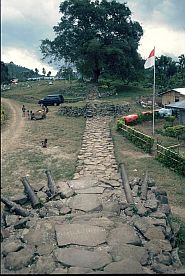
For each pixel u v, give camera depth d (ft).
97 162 54.70
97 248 22.84
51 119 100.48
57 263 21.04
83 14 163.53
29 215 28.53
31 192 32.55
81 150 62.80
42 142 66.18
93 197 32.83
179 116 92.94
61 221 26.76
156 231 25.30
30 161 55.52
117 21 168.76
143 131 85.46
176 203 41.60
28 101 145.28
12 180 46.09
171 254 23.27
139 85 198.29
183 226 33.63
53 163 55.06
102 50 155.33
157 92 165.68
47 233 24.71
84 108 106.11
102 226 25.75
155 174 52.26
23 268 20.48
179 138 77.97
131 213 28.73
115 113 106.01
